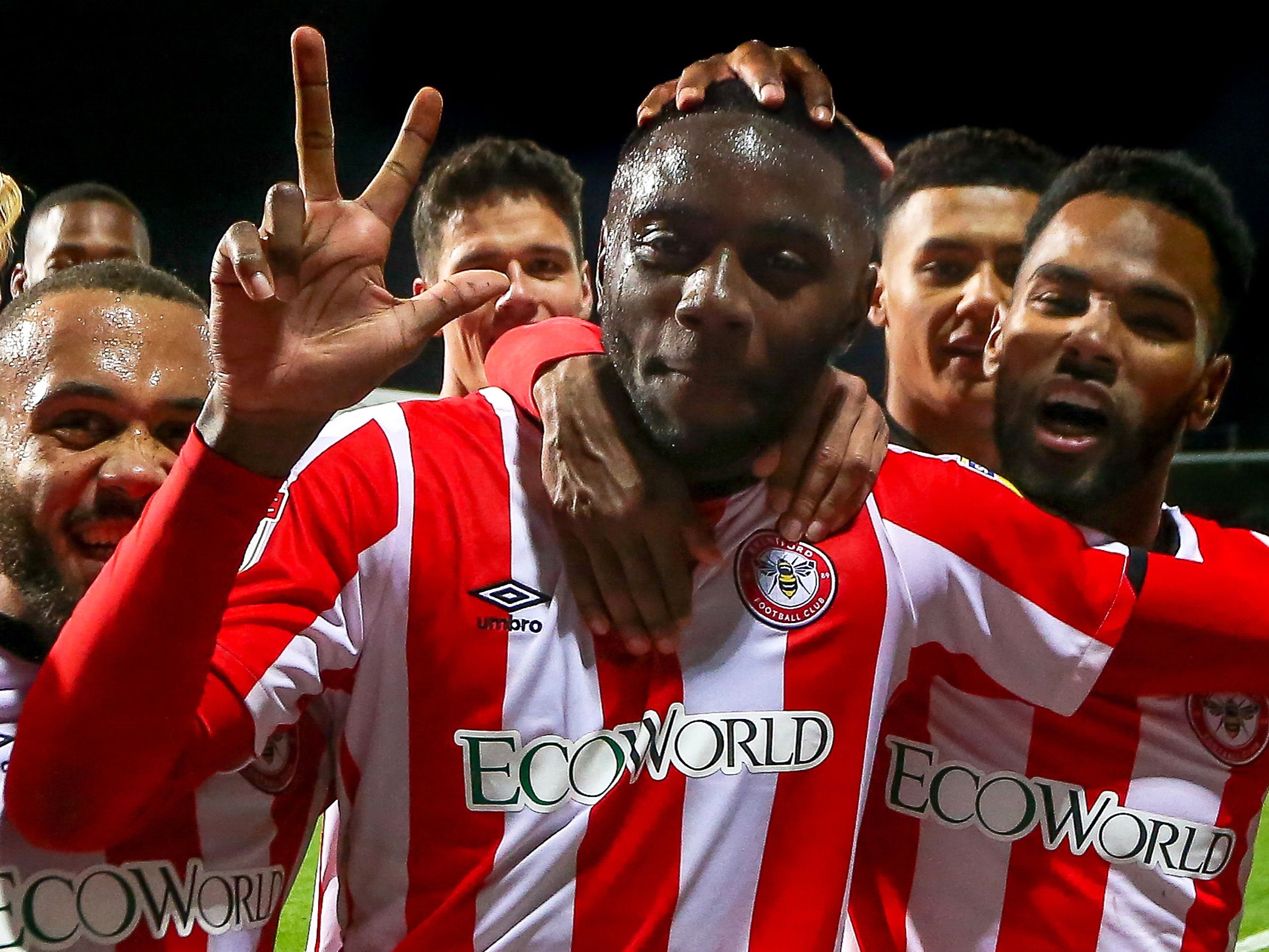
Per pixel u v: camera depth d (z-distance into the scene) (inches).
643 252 40.0
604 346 42.9
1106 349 51.3
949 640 48.7
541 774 40.9
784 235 39.2
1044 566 47.9
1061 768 51.8
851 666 44.3
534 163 82.0
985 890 52.0
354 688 41.4
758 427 40.9
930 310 76.1
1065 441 53.2
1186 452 308.3
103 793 34.2
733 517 43.9
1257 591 50.4
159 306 40.7
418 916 41.4
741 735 42.7
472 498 42.1
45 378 38.8
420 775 41.1
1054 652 48.4
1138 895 52.6
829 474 44.3
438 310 34.8
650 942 41.3
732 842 42.4
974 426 77.2
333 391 33.5
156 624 33.0
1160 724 52.2
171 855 40.8
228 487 33.1
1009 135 77.7
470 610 41.0
